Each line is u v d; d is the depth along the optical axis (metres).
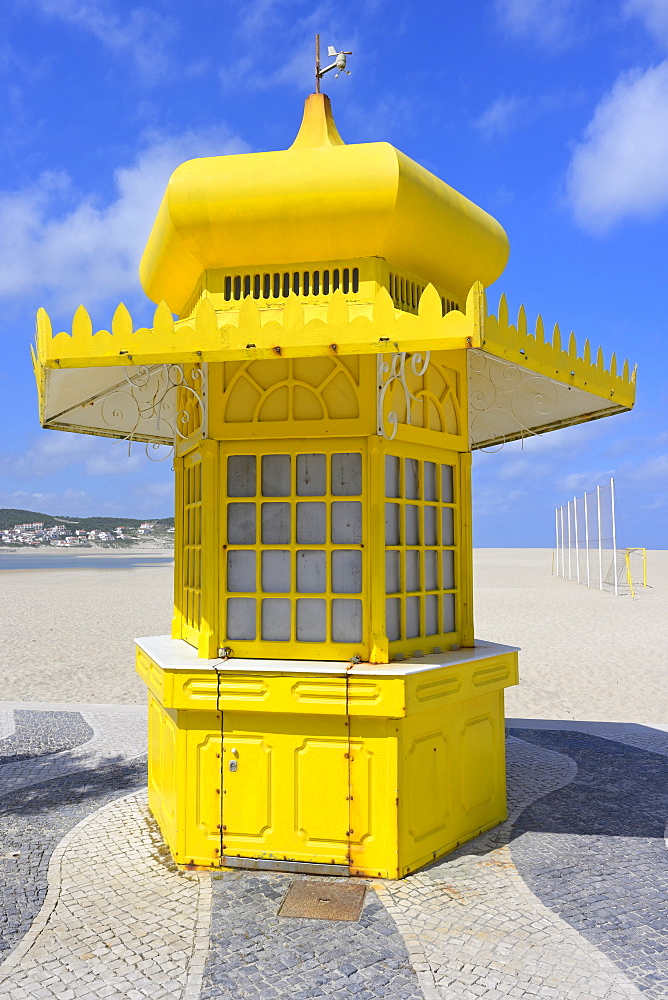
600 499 31.12
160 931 4.04
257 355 4.14
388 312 4.01
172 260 5.21
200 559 5.49
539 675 12.48
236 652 4.96
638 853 5.10
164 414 6.90
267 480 5.00
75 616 21.20
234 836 4.77
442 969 3.66
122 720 9.18
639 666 13.27
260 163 4.80
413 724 4.70
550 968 3.67
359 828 4.62
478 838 5.32
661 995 3.45
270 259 4.95
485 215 5.56
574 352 5.03
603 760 7.51
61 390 5.51
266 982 3.57
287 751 4.69
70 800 6.25
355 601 4.85
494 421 7.26
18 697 10.80
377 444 4.74
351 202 4.66
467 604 5.64
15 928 4.10
